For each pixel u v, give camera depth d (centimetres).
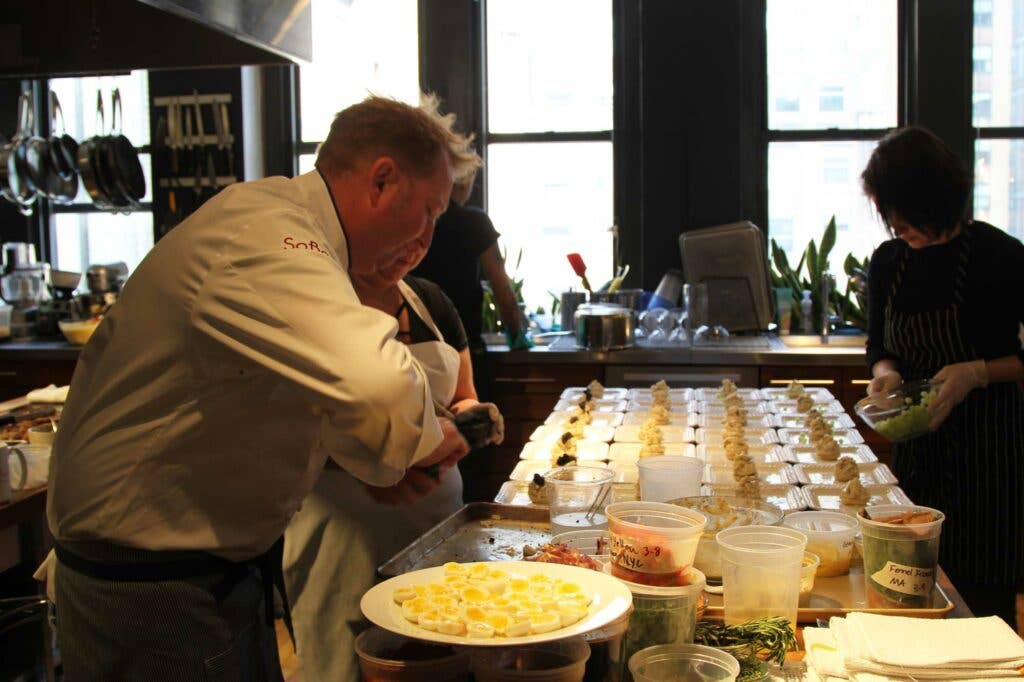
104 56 275
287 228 119
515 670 113
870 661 123
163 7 204
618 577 129
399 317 191
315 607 187
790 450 247
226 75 491
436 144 134
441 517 199
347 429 111
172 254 122
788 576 134
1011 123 466
